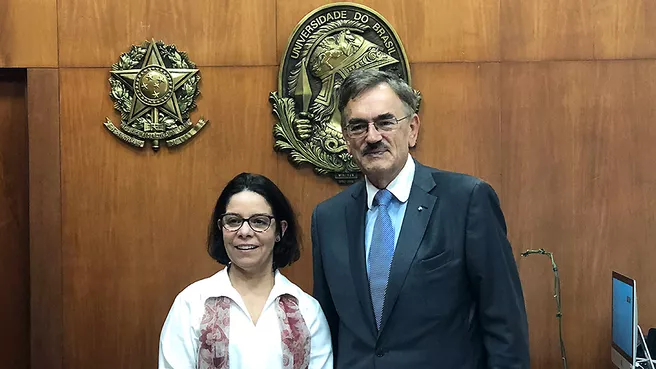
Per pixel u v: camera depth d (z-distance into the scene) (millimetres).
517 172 2584
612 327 2438
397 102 1579
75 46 2551
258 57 2578
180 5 2562
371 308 1594
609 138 2584
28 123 2539
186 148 2570
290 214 1724
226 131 2572
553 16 2586
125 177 2562
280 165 2576
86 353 2568
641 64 2580
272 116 2578
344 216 1738
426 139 2582
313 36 2543
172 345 1596
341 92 1639
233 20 2576
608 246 2588
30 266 2547
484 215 1558
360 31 2553
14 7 2539
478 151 2580
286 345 1593
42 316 2553
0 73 2592
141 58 2547
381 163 1580
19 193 2648
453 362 1554
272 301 1644
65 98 2551
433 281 1547
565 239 2588
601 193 2582
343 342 1658
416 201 1619
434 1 2586
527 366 1536
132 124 2547
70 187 2557
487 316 1551
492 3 2588
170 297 2582
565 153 2586
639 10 2582
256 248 1619
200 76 2570
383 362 1561
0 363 2637
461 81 2586
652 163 2580
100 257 2566
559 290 2580
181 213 2578
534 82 2586
